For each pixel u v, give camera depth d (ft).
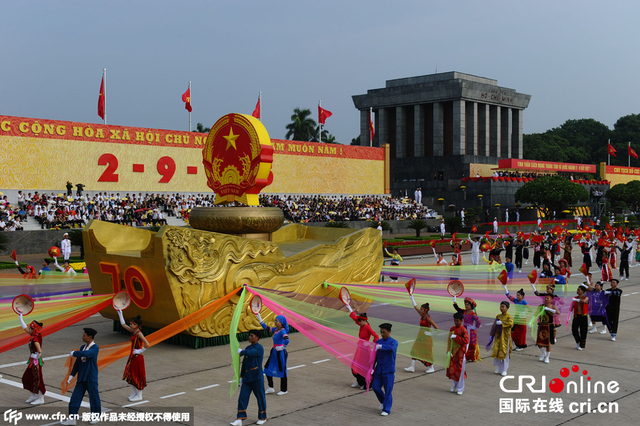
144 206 166.30
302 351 59.16
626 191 317.42
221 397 44.16
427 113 322.34
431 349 51.52
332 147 244.63
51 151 169.27
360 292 71.41
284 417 40.09
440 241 169.78
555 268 77.46
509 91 325.21
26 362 54.75
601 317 66.69
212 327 59.11
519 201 271.49
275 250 63.57
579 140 493.36
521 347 60.18
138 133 188.03
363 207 228.63
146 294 57.88
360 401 43.70
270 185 223.71
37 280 80.69
